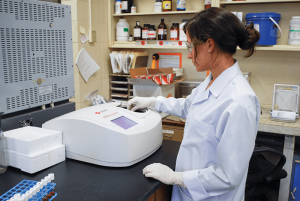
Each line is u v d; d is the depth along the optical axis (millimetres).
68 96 1774
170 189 1449
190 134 1158
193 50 1079
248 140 950
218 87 1087
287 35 2539
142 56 2955
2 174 1195
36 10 1477
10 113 1435
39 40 1514
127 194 1059
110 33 2949
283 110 2332
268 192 2594
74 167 1277
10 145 1229
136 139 1267
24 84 1449
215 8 1027
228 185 972
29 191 875
